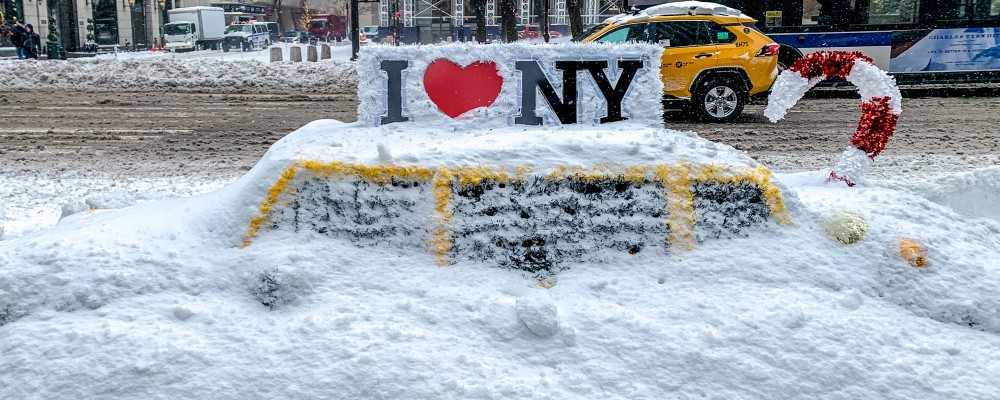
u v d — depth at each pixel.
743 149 12.09
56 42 36.91
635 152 3.88
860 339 3.30
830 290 3.59
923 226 3.99
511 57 4.69
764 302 3.46
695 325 3.34
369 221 3.71
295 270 3.46
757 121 15.33
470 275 3.59
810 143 12.64
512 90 4.69
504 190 3.76
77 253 3.56
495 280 3.59
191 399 2.98
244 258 3.59
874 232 3.82
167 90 21.61
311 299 3.41
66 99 19.38
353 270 3.54
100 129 14.59
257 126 15.02
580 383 3.13
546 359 3.22
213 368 3.09
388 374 3.05
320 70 23.78
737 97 15.30
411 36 48.97
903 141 12.67
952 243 3.86
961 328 3.47
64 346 3.14
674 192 3.81
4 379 3.06
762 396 3.11
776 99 5.50
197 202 4.21
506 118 4.69
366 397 3.00
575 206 3.76
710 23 15.23
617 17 17.19
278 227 3.71
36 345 3.15
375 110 4.72
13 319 3.34
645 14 15.59
